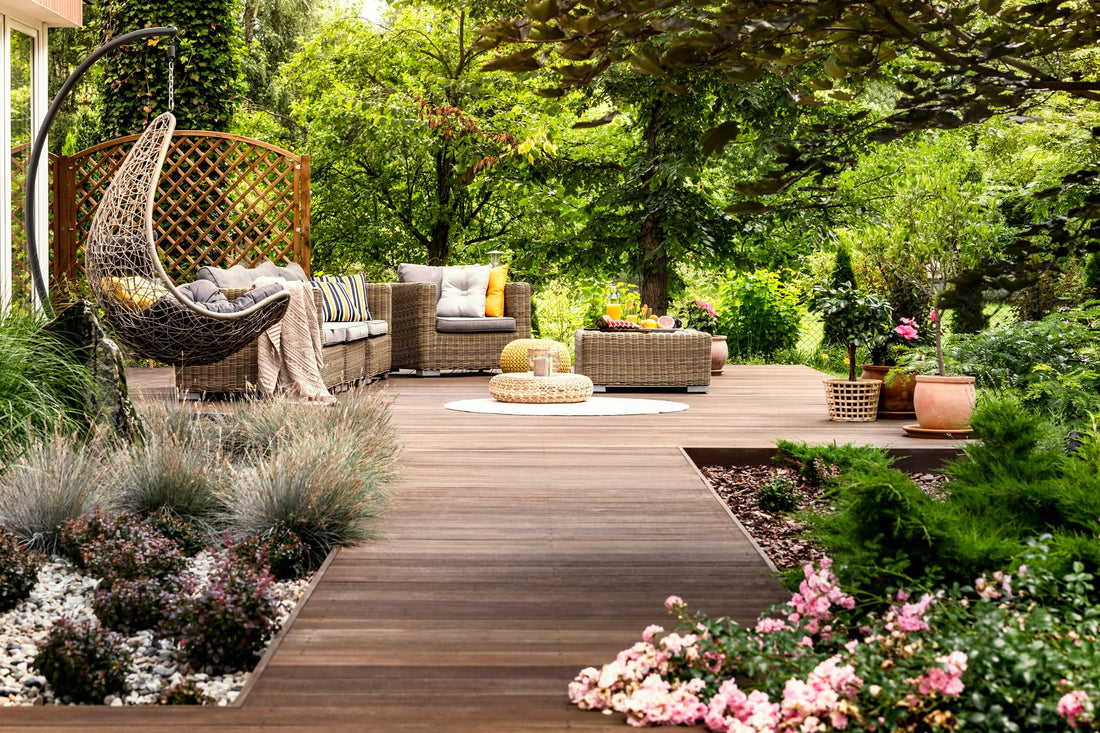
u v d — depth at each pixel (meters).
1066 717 1.52
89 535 2.94
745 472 5.09
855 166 2.21
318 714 1.84
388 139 13.94
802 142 2.16
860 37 1.96
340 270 16.69
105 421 4.13
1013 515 2.59
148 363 9.17
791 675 1.89
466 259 15.58
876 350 6.90
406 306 9.58
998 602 2.00
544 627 2.38
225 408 5.38
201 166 10.26
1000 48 1.88
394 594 2.66
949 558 2.23
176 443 3.74
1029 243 1.92
